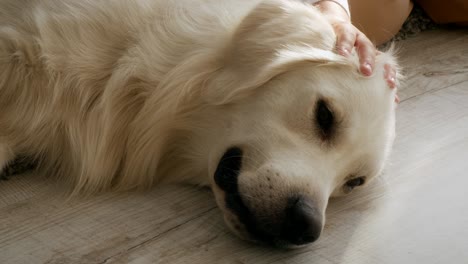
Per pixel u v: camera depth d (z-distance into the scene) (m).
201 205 1.57
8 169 1.64
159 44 1.62
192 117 1.62
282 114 1.51
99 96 1.65
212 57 1.58
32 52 1.60
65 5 1.66
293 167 1.43
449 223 1.60
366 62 1.58
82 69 1.62
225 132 1.56
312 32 1.60
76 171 1.65
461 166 1.91
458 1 3.15
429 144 2.05
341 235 1.51
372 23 2.79
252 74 1.52
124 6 1.67
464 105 2.37
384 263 1.40
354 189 1.77
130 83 1.63
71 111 1.64
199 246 1.38
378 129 1.61
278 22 1.58
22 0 1.71
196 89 1.59
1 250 1.29
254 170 1.43
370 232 1.54
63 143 1.67
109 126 1.63
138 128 1.64
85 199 1.57
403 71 2.70
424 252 1.46
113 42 1.66
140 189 1.65
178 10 1.66
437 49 3.03
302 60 1.52
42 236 1.35
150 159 1.65
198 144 1.63
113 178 1.67
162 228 1.44
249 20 1.58
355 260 1.40
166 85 1.59
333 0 2.10
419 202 1.70
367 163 1.63
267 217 1.37
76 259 1.28
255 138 1.48
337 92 1.53
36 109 1.62
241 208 1.41
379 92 1.61
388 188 1.78
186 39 1.61
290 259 1.38
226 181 1.46
